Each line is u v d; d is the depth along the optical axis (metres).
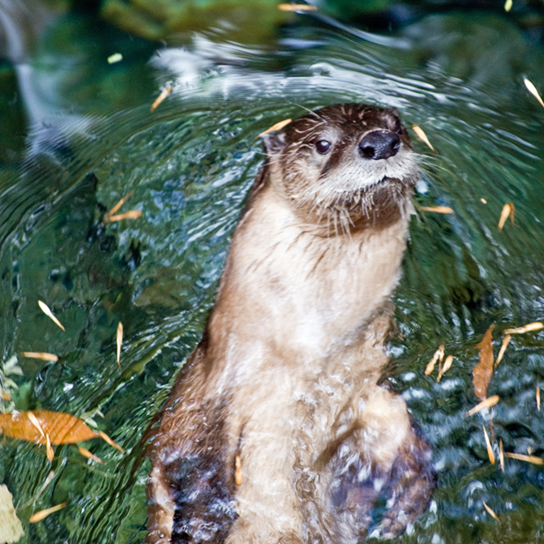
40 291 5.56
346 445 4.12
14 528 4.04
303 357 4.10
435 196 6.05
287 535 3.77
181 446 4.10
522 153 6.65
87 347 5.14
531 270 5.57
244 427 3.95
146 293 5.51
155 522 3.90
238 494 3.85
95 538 3.93
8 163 6.77
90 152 6.79
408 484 4.05
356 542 3.87
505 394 4.64
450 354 4.87
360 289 4.23
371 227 4.21
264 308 4.16
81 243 5.91
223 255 5.70
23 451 4.41
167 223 6.00
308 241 4.23
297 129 4.58
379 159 3.93
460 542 3.88
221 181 6.36
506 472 4.21
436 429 4.45
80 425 4.43
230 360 4.12
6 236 5.97
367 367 4.27
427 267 5.51
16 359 5.09
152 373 4.89
